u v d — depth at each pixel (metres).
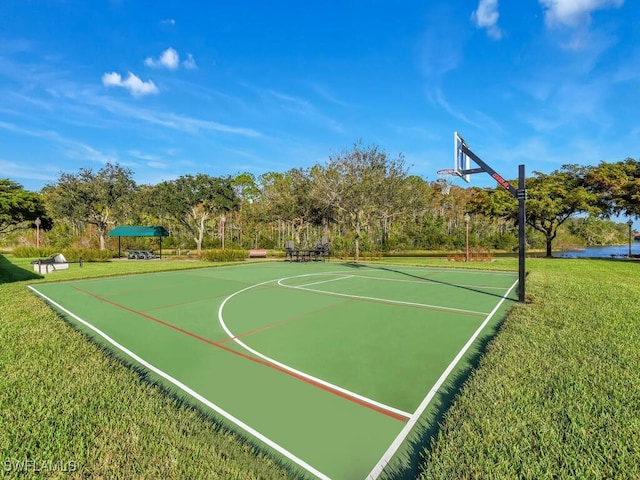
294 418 2.93
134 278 13.55
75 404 2.92
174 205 31.67
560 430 2.44
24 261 21.44
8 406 2.86
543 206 23.56
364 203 24.89
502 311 7.13
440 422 2.81
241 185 42.53
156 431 2.54
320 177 26.34
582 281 10.53
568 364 3.67
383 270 16.67
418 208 28.25
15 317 6.37
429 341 5.10
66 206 30.17
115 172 31.97
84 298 8.98
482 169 8.52
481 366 3.79
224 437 2.57
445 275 14.27
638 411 2.68
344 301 8.39
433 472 2.09
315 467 2.28
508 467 2.08
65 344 4.70
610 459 2.12
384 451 2.46
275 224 41.97
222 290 10.31
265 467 2.23
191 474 2.07
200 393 3.42
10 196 26.97
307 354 4.57
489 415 2.67
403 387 3.53
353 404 3.18
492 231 43.62
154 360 4.38
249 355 4.55
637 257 24.34
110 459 2.19
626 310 6.27
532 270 14.71
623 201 22.05
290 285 11.36
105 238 34.78
